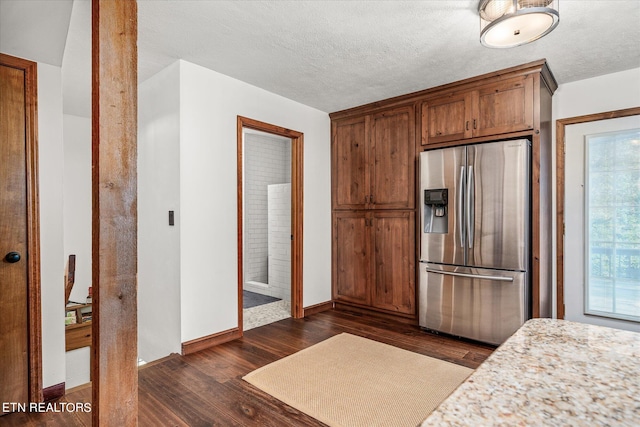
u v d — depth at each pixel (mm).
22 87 2223
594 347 849
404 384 2330
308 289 4004
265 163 6129
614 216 3020
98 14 1519
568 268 3221
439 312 3250
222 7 2104
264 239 6102
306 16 2199
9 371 2137
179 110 2820
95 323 1503
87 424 1972
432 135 3439
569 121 3221
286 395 2191
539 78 2820
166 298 2967
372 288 3928
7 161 2160
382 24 2287
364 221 4008
